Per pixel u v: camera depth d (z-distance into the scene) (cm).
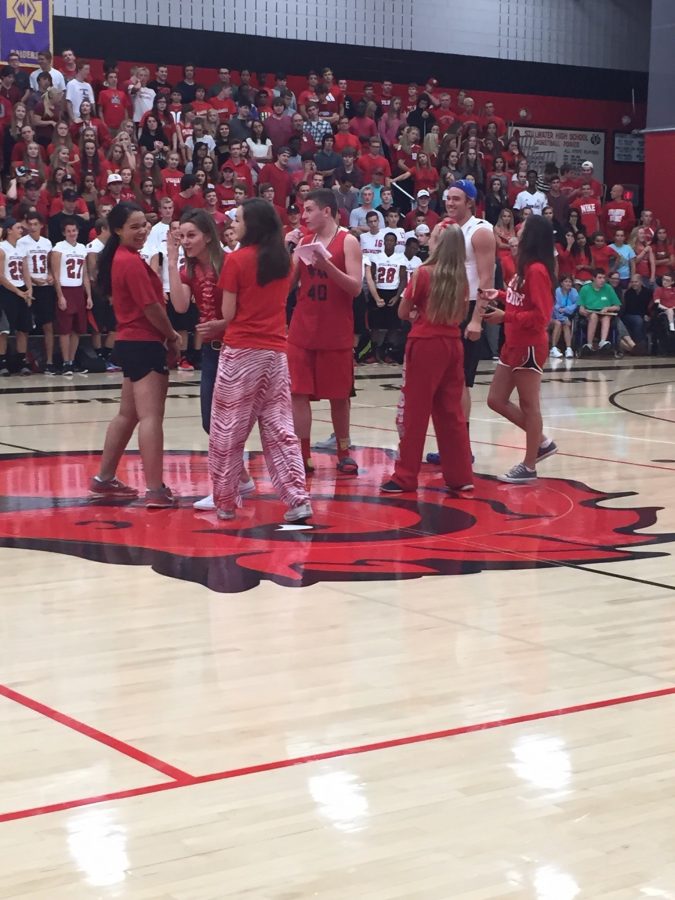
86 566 564
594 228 2008
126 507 693
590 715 375
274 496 730
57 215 1479
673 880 270
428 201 1778
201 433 983
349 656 434
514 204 1947
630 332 1877
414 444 742
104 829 294
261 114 1870
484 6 2245
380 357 1677
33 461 841
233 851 283
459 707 381
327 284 767
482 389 1342
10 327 1434
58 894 263
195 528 641
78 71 1764
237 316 637
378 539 622
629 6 2383
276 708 380
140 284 659
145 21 1953
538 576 552
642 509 704
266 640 453
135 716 372
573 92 2352
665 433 1023
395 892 265
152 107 1781
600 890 266
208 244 667
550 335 1847
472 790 318
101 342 1522
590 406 1220
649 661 430
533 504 716
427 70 2208
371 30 2152
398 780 324
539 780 325
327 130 1891
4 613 488
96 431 987
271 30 2064
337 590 525
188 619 480
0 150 1628
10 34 1753
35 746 347
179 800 311
